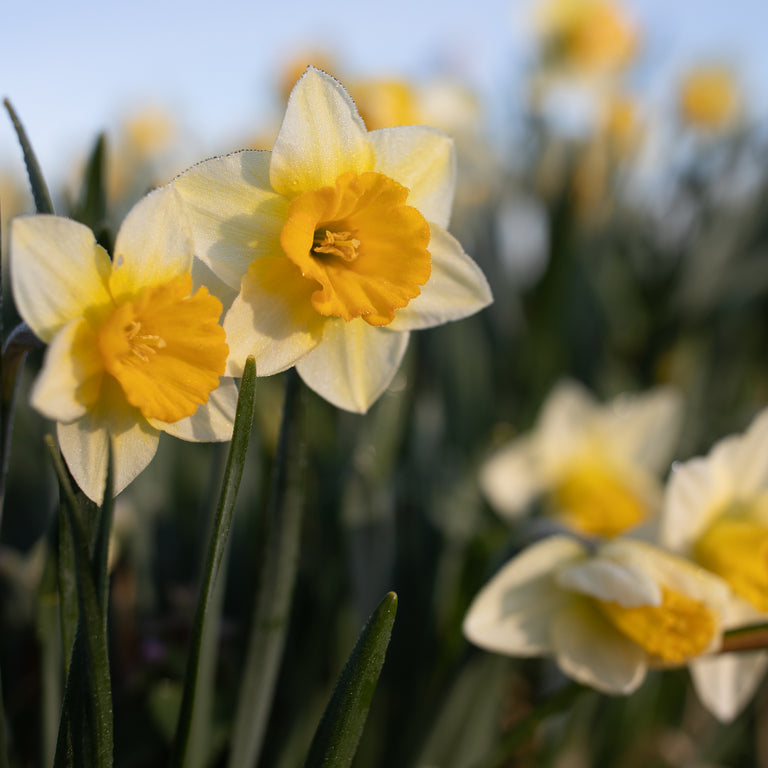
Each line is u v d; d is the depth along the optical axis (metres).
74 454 0.40
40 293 0.39
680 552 0.51
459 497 0.63
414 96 0.79
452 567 0.61
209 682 0.47
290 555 0.45
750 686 0.53
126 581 0.54
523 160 1.01
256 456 0.58
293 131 0.42
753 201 0.93
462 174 0.95
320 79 0.42
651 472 0.70
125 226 0.40
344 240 0.44
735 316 0.95
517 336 0.85
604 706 0.61
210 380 0.41
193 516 0.61
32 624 0.53
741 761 0.65
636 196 1.07
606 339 0.87
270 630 0.46
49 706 0.46
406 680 0.58
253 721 0.46
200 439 0.41
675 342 0.91
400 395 0.58
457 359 0.72
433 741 0.53
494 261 0.84
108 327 0.39
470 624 0.50
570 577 0.49
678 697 0.65
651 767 0.65
